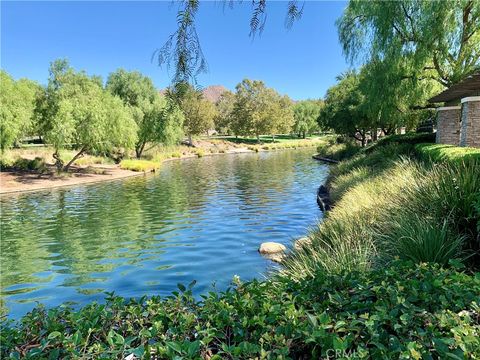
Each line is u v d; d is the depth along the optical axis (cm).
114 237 1098
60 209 1573
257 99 7638
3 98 2316
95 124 2597
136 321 250
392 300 233
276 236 1039
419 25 1395
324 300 262
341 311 246
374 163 1566
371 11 1496
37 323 256
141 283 732
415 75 1505
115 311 263
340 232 647
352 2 1619
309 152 5156
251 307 247
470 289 244
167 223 1258
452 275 279
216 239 1032
